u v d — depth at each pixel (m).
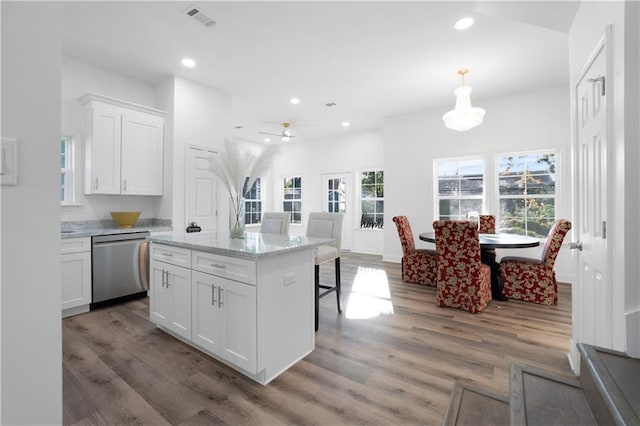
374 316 2.98
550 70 3.68
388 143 5.64
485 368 2.02
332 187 7.40
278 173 8.27
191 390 1.80
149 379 1.91
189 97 3.97
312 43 3.08
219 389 1.81
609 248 1.38
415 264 4.17
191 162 3.98
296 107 5.06
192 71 3.73
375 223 6.79
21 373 0.77
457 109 3.38
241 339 1.90
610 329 1.38
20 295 0.77
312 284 2.28
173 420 1.55
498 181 4.70
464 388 1.75
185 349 2.29
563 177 4.16
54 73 0.83
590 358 1.20
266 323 1.88
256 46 3.13
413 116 5.37
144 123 3.75
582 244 1.83
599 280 1.54
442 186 5.22
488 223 4.37
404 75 3.81
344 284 4.15
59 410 0.83
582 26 1.83
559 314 3.01
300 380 1.90
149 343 2.39
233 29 2.84
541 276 3.33
